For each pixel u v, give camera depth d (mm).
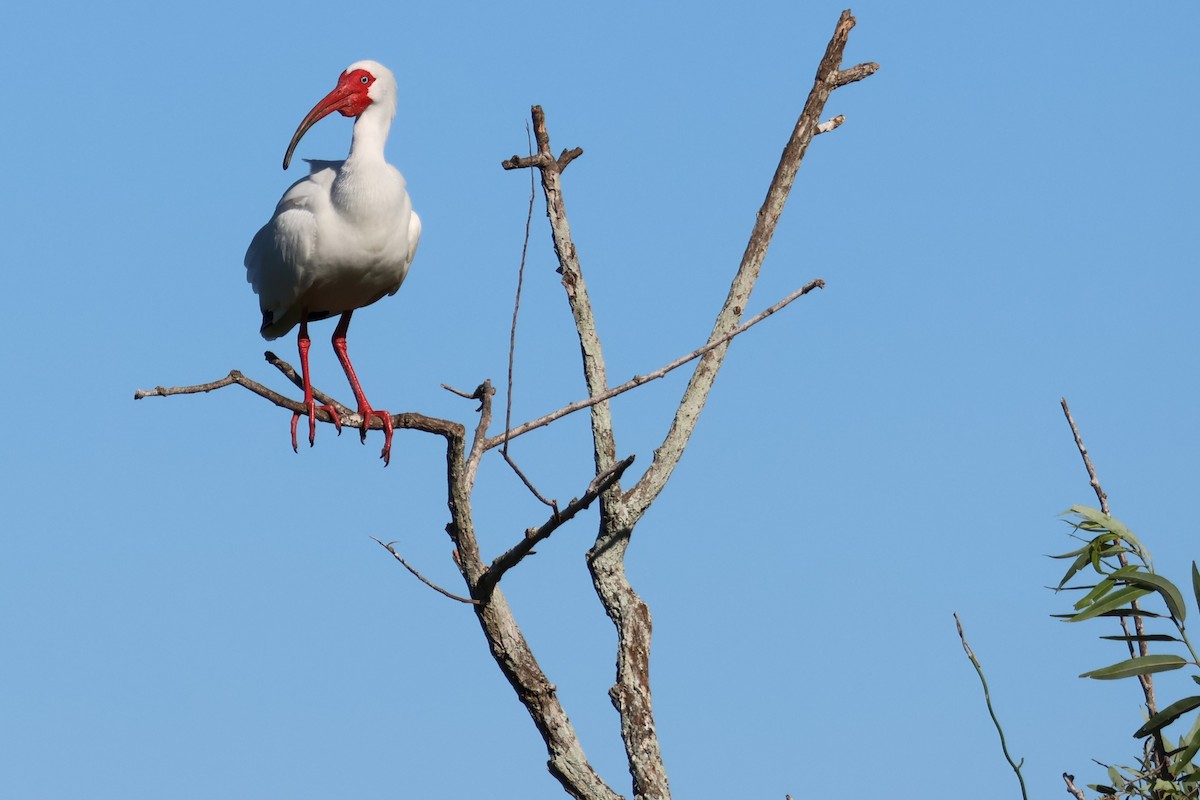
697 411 13055
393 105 14156
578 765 10703
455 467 10523
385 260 13883
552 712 10719
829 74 13938
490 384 11047
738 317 13469
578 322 13219
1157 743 7914
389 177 13656
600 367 13211
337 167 13984
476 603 10609
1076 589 8289
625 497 12578
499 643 10648
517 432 10391
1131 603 8078
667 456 12883
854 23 14070
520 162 13211
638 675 12266
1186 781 7648
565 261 13305
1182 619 7914
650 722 12133
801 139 13812
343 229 13555
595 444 12992
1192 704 7656
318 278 13812
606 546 12484
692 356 10758
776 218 13750
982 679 7551
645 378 10648
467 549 10617
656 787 11969
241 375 9633
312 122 13906
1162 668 7719
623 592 12445
